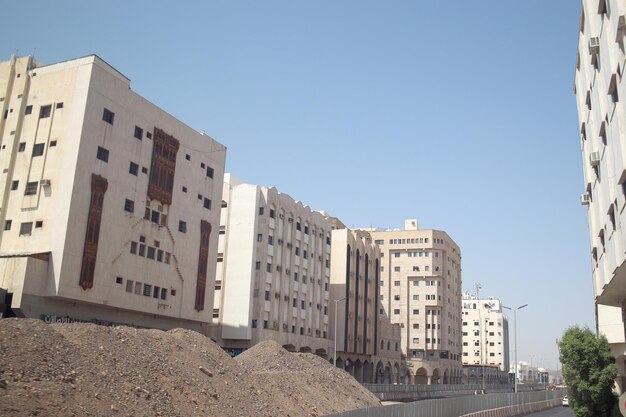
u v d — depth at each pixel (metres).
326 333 93.62
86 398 18.09
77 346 21.80
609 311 44.22
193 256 64.69
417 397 84.19
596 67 28.56
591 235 35.81
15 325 20.09
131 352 24.09
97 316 52.19
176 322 62.81
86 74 51.84
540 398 69.69
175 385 23.67
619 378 40.84
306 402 33.34
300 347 84.50
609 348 34.19
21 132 53.47
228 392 26.98
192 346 30.44
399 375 125.12
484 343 198.12
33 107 53.59
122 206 54.50
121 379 21.02
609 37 24.06
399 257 147.00
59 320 48.16
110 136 53.59
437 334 141.50
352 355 99.75
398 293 145.12
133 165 56.41
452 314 151.25
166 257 60.62
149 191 58.16
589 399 33.72
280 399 31.14
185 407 22.36
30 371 17.77
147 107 58.72
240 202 78.69
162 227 60.00
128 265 54.84
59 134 51.53
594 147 30.95
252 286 75.38
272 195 81.19
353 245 102.88
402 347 141.75
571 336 34.81
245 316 74.31
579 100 36.41
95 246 50.84
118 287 53.28
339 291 97.50
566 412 63.12
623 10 20.97
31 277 46.25
